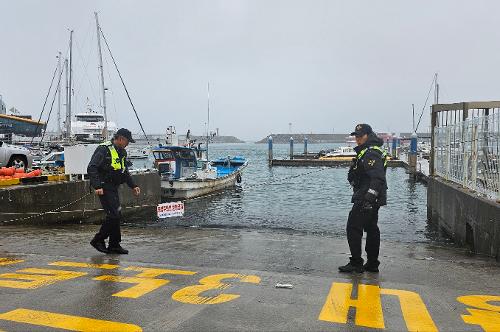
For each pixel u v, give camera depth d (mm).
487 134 8852
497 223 7203
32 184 12570
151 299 4250
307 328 3525
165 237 8852
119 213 6645
